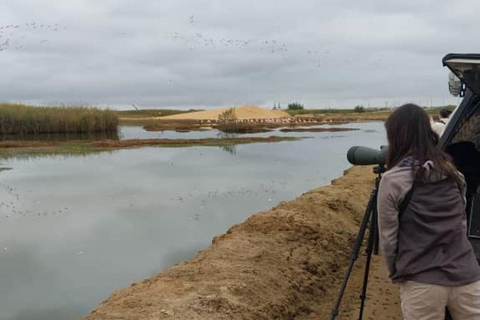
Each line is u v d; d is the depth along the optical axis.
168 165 20.83
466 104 4.97
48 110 45.47
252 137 38.84
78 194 14.24
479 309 3.06
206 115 85.38
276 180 16.61
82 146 30.42
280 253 7.12
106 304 5.46
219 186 15.40
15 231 10.30
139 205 12.68
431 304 3.06
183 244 9.28
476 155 5.23
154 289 5.76
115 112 47.97
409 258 3.09
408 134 3.20
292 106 124.69
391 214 3.15
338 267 7.34
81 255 8.70
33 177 17.70
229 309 5.24
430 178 3.10
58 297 6.88
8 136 41.78
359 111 116.06
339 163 21.28
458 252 3.07
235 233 8.12
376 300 6.18
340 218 9.31
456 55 4.32
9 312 6.38
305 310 5.95
